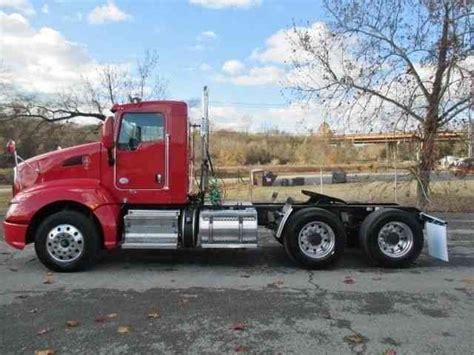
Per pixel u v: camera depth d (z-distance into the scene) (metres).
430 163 18.36
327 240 8.87
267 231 13.07
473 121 18.06
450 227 14.16
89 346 5.18
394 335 5.52
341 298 7.00
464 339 5.40
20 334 5.53
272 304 6.70
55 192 8.60
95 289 7.45
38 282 7.86
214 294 7.19
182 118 8.95
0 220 15.80
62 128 31.67
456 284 7.82
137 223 8.80
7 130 31.19
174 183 8.94
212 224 8.85
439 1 17.33
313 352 5.03
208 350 5.08
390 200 19.41
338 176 23.52
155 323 5.90
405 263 8.88
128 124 8.92
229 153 31.34
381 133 19.22
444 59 17.89
